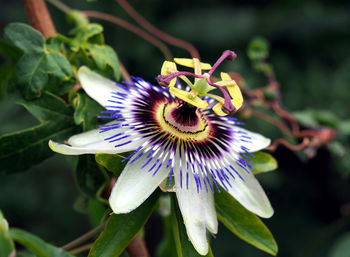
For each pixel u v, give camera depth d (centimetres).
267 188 67
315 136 36
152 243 76
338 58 71
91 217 30
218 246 65
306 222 70
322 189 69
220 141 27
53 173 67
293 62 72
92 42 28
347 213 40
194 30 72
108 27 71
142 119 26
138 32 35
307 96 66
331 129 37
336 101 65
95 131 25
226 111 26
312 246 41
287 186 69
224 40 72
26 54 26
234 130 28
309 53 72
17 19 69
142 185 24
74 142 25
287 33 72
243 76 58
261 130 49
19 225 66
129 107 27
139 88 28
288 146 35
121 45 72
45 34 27
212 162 26
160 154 25
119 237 24
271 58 70
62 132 26
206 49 73
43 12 28
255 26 72
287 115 37
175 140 26
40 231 65
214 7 77
